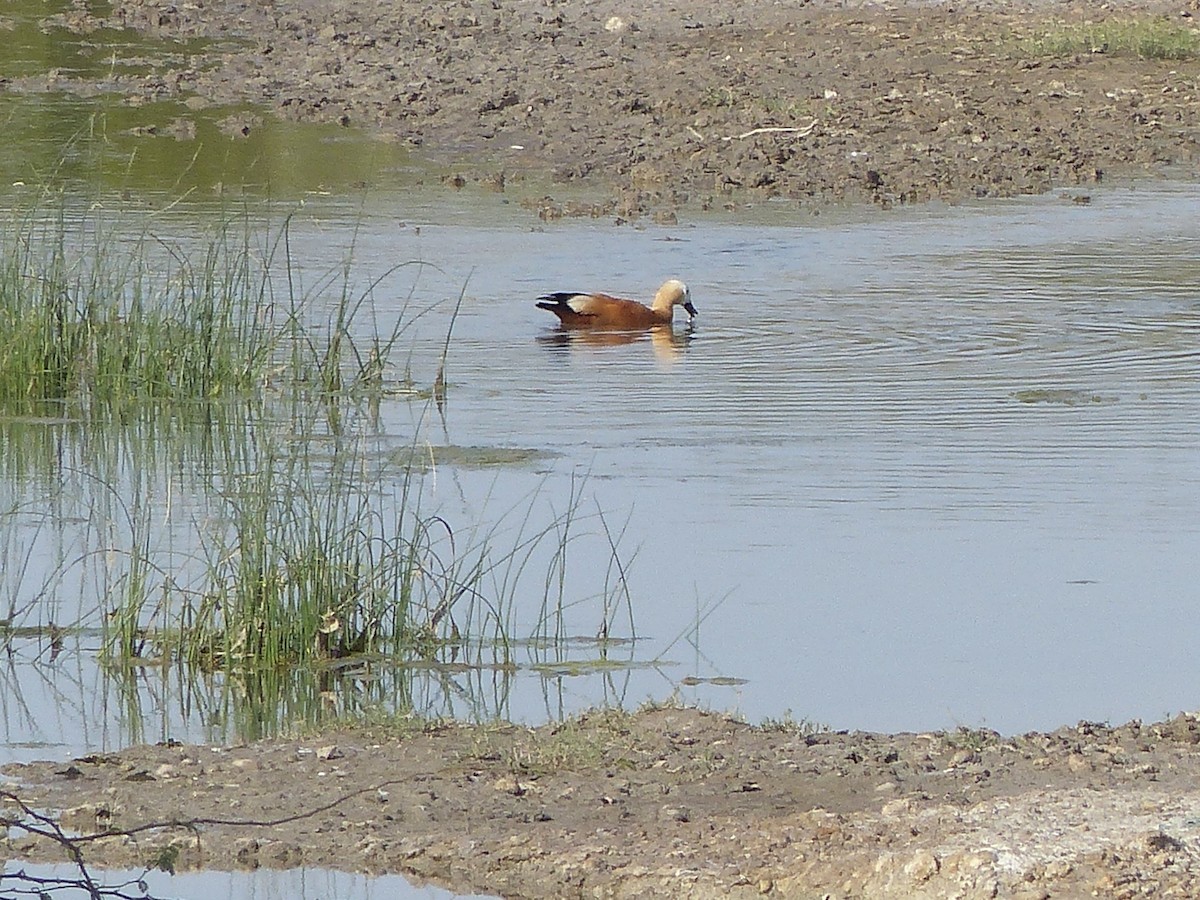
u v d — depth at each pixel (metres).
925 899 19.84
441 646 29.69
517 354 47.44
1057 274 56.25
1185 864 19.84
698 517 34.50
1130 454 38.31
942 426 40.59
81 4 99.75
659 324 50.34
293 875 21.62
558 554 30.81
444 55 86.19
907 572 31.75
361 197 65.19
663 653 28.92
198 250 55.62
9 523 35.16
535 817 22.56
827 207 65.81
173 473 38.31
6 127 73.31
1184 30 87.75
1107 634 29.09
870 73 81.62
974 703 26.58
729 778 23.53
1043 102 78.62
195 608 30.77
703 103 77.31
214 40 91.31
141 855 22.05
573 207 64.19
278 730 26.50
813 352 47.53
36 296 46.91
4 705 27.59
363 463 33.53
